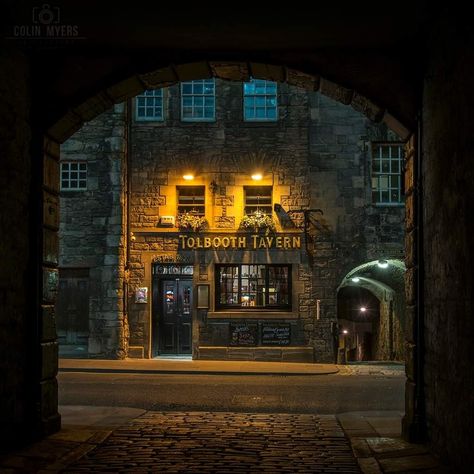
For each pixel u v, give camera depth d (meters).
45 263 8.58
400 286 24.33
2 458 7.32
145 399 13.40
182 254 21.44
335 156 21.31
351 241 21.19
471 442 6.20
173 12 7.87
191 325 21.78
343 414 11.00
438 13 7.54
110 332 21.08
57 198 9.04
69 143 21.45
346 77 8.96
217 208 21.42
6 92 7.78
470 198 6.29
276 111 21.52
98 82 8.88
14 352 7.92
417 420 8.26
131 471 6.94
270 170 21.38
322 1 7.54
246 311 21.30
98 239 21.28
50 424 8.60
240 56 9.16
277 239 21.23
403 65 8.84
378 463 7.27
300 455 7.78
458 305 6.68
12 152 7.91
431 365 7.88
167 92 21.58
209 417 10.66
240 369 18.86
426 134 8.22
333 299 21.11
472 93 6.23
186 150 21.55
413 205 8.61
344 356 21.22
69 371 18.72
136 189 21.59
